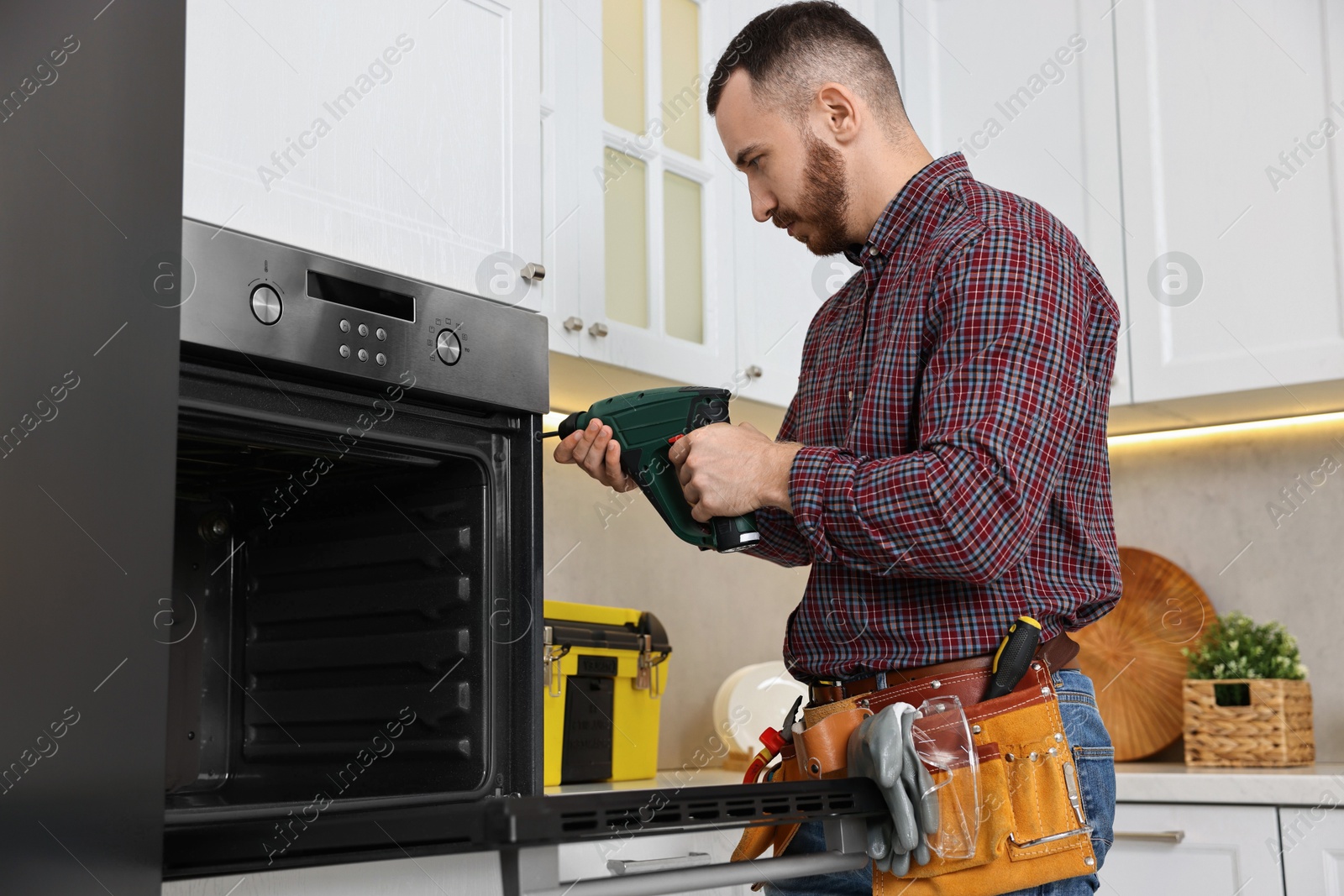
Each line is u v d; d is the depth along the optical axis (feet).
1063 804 3.49
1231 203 7.04
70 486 3.03
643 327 6.15
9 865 2.98
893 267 4.01
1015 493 3.35
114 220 3.09
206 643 4.34
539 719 3.85
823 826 3.90
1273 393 7.03
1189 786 6.22
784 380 6.96
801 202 4.26
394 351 3.54
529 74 4.34
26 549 3.03
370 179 3.70
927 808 3.32
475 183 4.06
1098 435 3.87
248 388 3.26
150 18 3.22
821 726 3.63
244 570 4.46
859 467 3.47
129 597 2.90
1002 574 3.60
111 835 2.87
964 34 7.88
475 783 3.77
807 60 4.18
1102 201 7.38
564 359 5.75
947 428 3.44
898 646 3.72
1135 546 8.32
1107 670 8.09
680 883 3.14
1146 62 7.34
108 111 3.16
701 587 8.00
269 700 4.35
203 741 4.29
